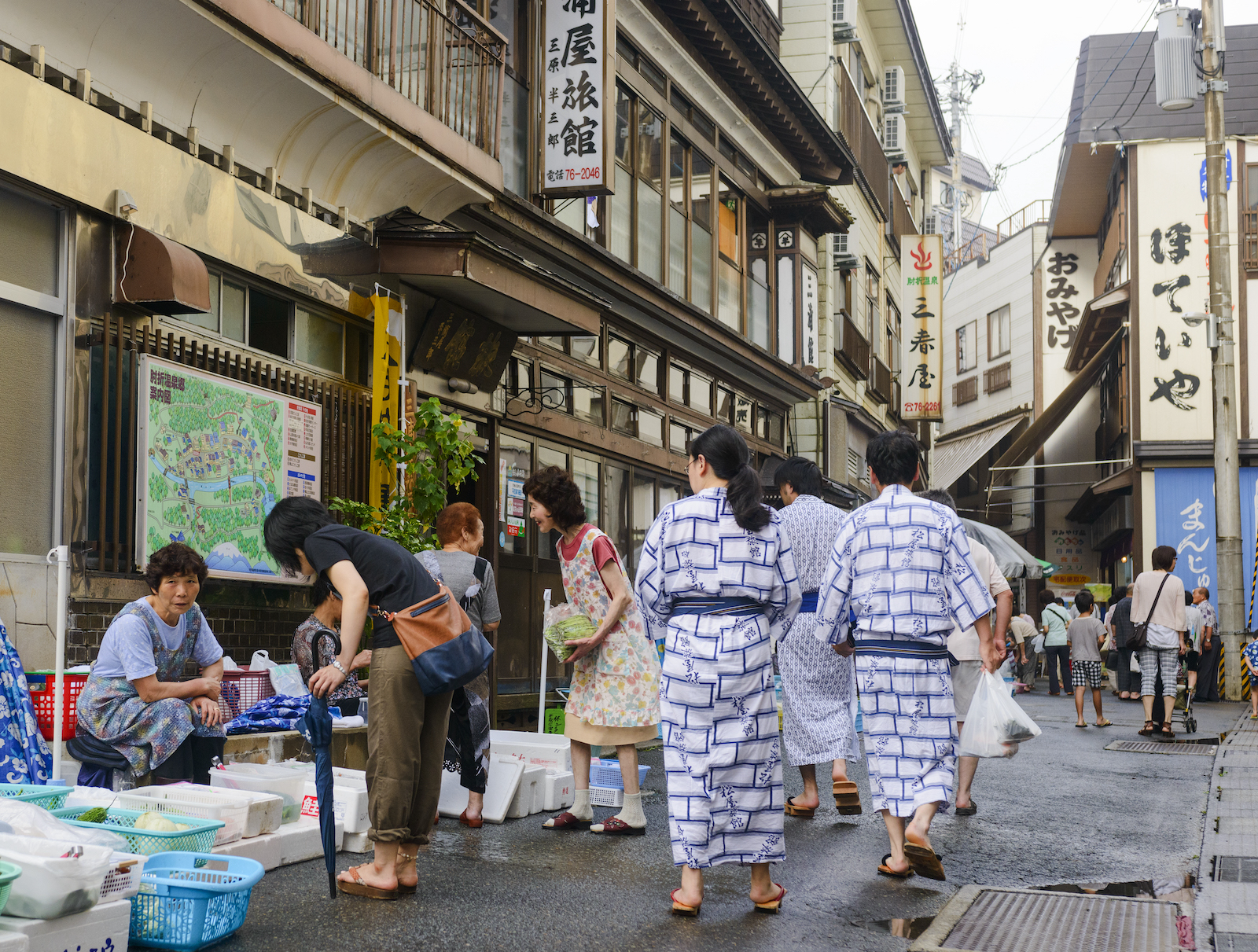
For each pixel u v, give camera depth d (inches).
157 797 185.3
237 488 299.6
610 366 558.6
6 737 194.2
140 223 269.1
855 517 207.3
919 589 199.9
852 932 167.2
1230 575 776.3
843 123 949.2
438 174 379.2
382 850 175.9
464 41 394.0
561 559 245.1
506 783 249.0
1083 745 449.7
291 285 326.0
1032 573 644.7
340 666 167.6
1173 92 804.0
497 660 450.6
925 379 1095.0
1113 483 1057.5
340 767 240.2
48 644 245.3
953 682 281.0
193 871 151.7
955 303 1769.2
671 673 176.9
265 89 306.3
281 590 321.7
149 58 273.9
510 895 181.6
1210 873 203.6
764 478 745.0
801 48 911.7
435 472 340.5
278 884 183.3
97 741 203.2
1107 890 193.9
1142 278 990.4
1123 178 1042.7
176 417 278.2
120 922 136.2
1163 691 492.7
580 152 458.0
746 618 177.2
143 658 202.2
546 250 463.8
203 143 297.6
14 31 240.2
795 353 788.6
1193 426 969.5
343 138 340.5
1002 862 218.8
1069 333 1425.9
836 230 833.5
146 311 273.4
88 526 258.7
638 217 573.6
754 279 753.0
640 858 213.8
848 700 272.2
